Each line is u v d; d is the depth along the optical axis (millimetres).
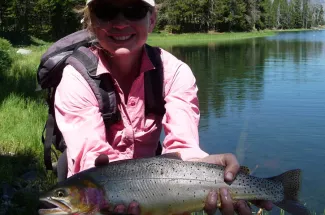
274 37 23312
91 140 895
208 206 813
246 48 13984
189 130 960
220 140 3189
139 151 1027
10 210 1576
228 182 824
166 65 1008
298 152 2889
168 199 805
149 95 999
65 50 1158
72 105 928
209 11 25891
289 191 864
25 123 2566
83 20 1171
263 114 3994
